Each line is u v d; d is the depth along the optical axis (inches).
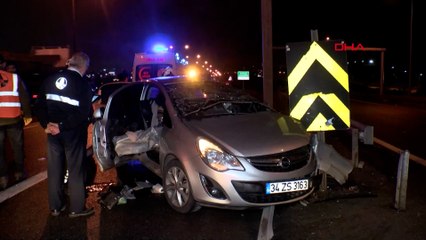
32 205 217.2
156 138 223.3
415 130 470.0
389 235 167.0
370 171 263.9
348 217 186.9
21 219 197.2
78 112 189.0
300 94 221.0
